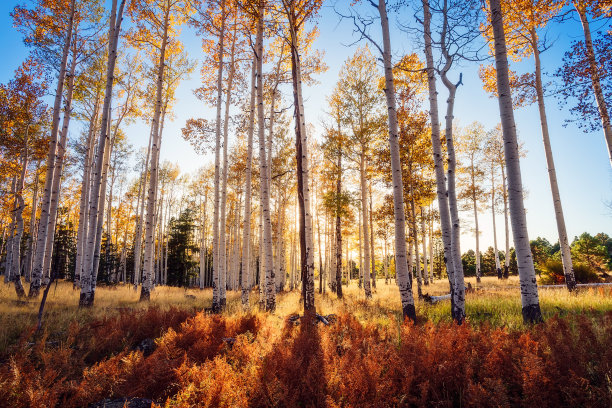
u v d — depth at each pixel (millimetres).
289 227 32906
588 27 10383
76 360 4984
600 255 25000
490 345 4332
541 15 10609
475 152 25750
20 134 15492
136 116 19609
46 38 13633
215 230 11883
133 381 4016
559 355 3709
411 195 15430
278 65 14172
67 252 26328
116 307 10492
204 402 3217
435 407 3338
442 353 4012
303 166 9328
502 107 6672
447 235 8477
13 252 18594
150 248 12484
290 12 9586
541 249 38250
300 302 13773
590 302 8453
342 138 15898
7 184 21359
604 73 7625
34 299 10703
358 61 16031
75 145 20062
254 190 21188
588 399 3059
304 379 3547
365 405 3055
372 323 6840
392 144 7695
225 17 13328
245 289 11602
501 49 6781
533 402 3053
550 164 12273
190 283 40219
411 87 14250
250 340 5824
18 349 5090
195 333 5992
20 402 3258
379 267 54625
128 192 30484
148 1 13781
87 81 16734
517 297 11031
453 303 7484
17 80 13977
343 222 24875
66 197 27703
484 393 3100
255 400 3305
